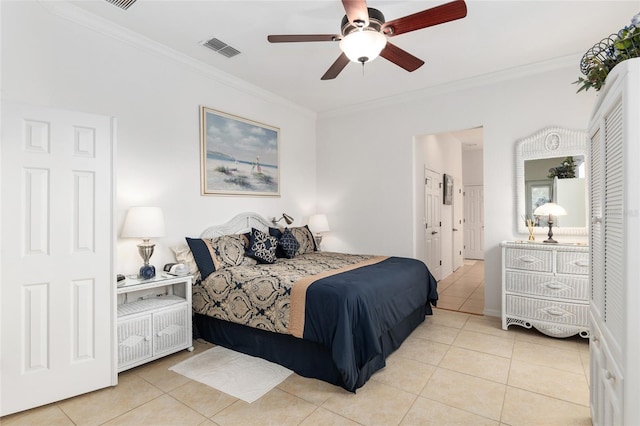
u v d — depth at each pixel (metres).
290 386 2.32
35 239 2.04
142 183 3.03
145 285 2.60
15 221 1.99
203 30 2.85
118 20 2.69
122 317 2.43
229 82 3.81
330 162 5.14
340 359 2.14
